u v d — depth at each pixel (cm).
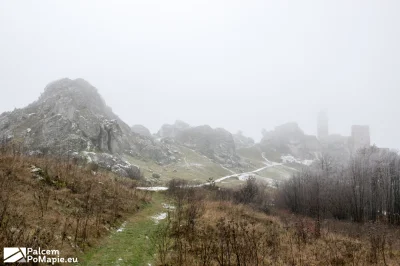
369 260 1402
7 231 959
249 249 1245
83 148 5091
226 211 2239
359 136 15362
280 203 4472
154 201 2669
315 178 4825
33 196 1402
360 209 3809
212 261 1114
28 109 6425
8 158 1786
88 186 1970
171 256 1136
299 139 16038
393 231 2619
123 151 6538
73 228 1221
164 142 9662
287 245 1538
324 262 1295
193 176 6694
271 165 11969
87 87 7912
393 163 4366
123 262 1038
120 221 1650
